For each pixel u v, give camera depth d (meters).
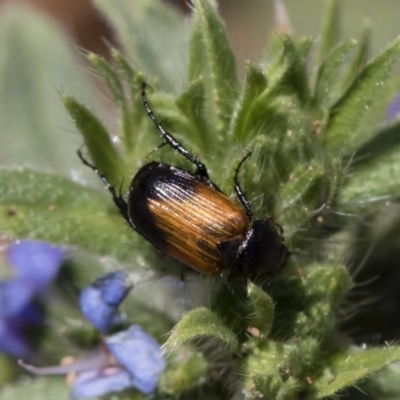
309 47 0.07
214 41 0.07
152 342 0.07
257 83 0.07
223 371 0.07
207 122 0.07
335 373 0.07
